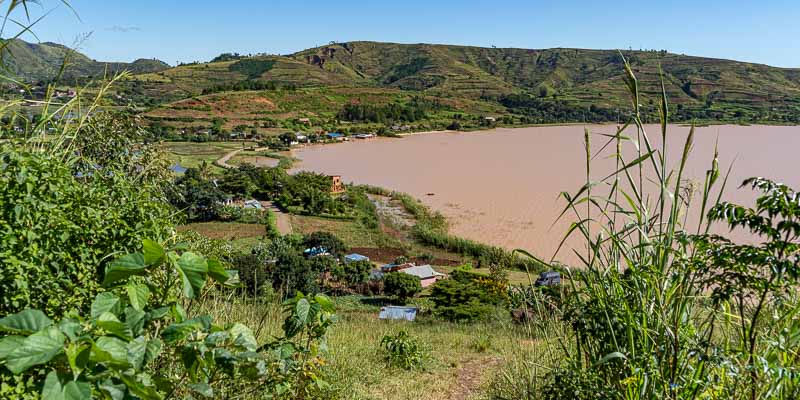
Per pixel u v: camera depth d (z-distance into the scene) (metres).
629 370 2.65
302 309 2.52
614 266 2.75
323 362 3.24
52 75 3.58
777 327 2.50
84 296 2.55
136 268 1.64
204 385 1.79
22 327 1.34
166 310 1.70
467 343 9.65
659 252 2.66
